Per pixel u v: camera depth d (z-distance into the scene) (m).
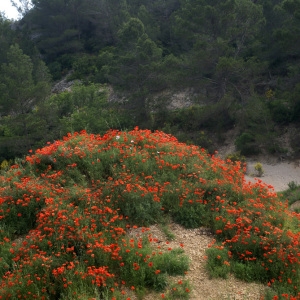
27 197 6.77
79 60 45.41
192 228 6.81
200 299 5.11
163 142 9.45
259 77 26.83
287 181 20.31
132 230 6.54
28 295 4.85
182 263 5.58
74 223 6.01
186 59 28.56
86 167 8.09
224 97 25.72
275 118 24.94
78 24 51.00
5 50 42.72
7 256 5.60
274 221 7.04
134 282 5.23
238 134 26.34
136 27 34.88
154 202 7.02
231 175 8.55
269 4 29.41
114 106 29.03
